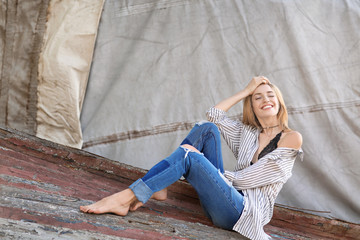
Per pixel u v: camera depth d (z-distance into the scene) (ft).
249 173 7.67
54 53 11.62
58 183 7.58
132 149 11.92
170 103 12.12
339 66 11.64
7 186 6.27
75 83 11.77
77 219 5.86
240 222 7.16
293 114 11.63
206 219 8.24
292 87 11.73
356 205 11.21
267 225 9.46
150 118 12.05
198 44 12.23
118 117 12.12
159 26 12.38
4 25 11.78
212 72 12.13
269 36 11.97
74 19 11.88
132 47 12.42
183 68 12.23
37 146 9.14
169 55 12.30
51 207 5.99
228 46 12.13
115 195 6.57
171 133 11.97
